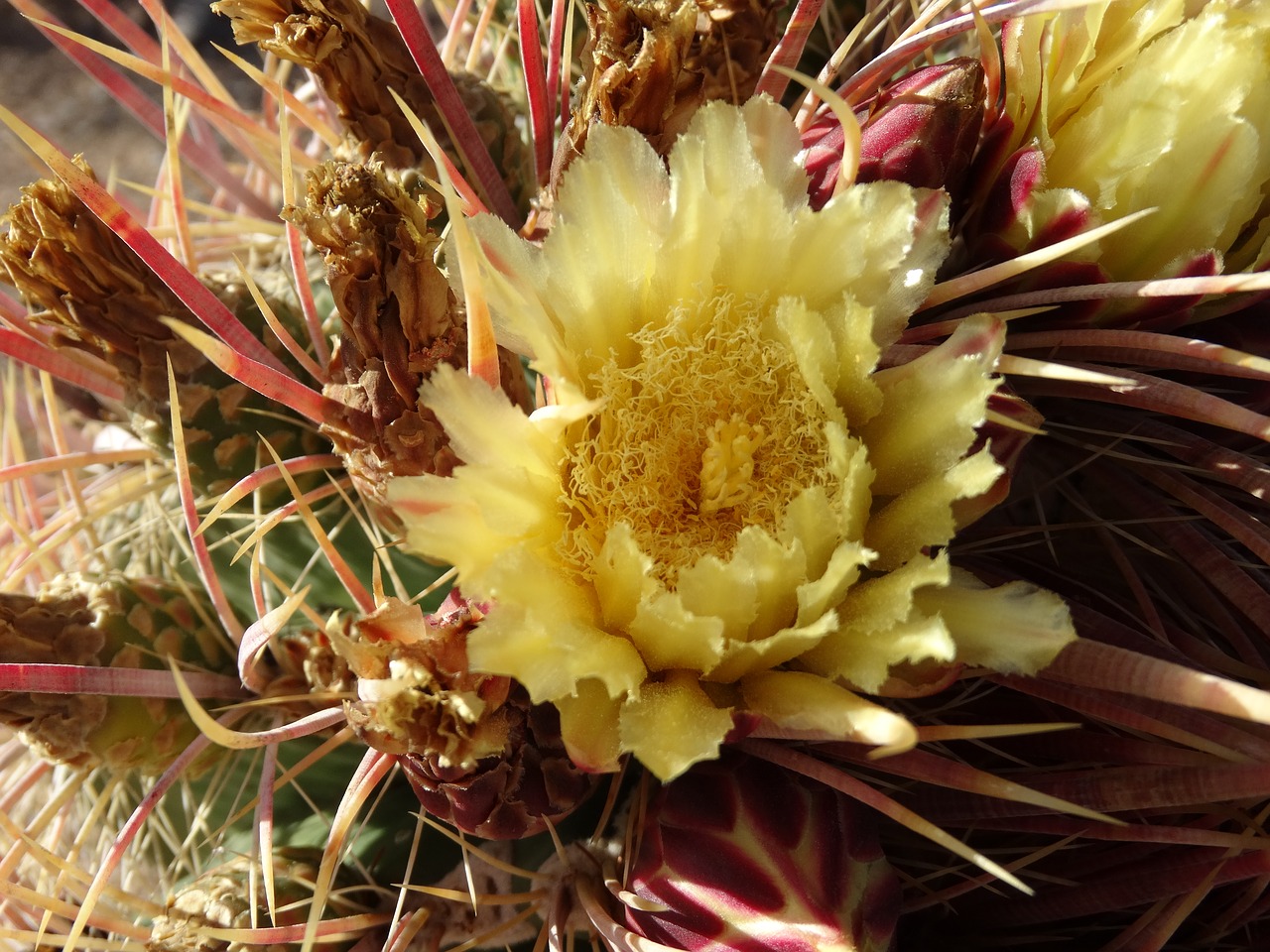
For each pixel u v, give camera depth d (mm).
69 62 324
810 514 85
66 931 149
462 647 84
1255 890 112
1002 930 122
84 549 170
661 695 85
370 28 121
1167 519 113
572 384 88
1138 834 101
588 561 90
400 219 91
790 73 83
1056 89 102
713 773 96
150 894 147
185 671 123
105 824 151
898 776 108
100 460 143
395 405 98
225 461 127
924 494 87
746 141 90
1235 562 117
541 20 159
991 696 115
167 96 123
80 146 310
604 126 93
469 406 83
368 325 94
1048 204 100
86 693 113
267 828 109
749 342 95
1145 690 85
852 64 152
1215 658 111
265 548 135
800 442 95
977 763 116
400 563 131
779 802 94
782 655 86
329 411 102
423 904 117
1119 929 120
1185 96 96
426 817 121
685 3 99
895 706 109
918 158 102
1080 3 94
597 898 103
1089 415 115
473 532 82
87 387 134
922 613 86
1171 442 110
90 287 116
